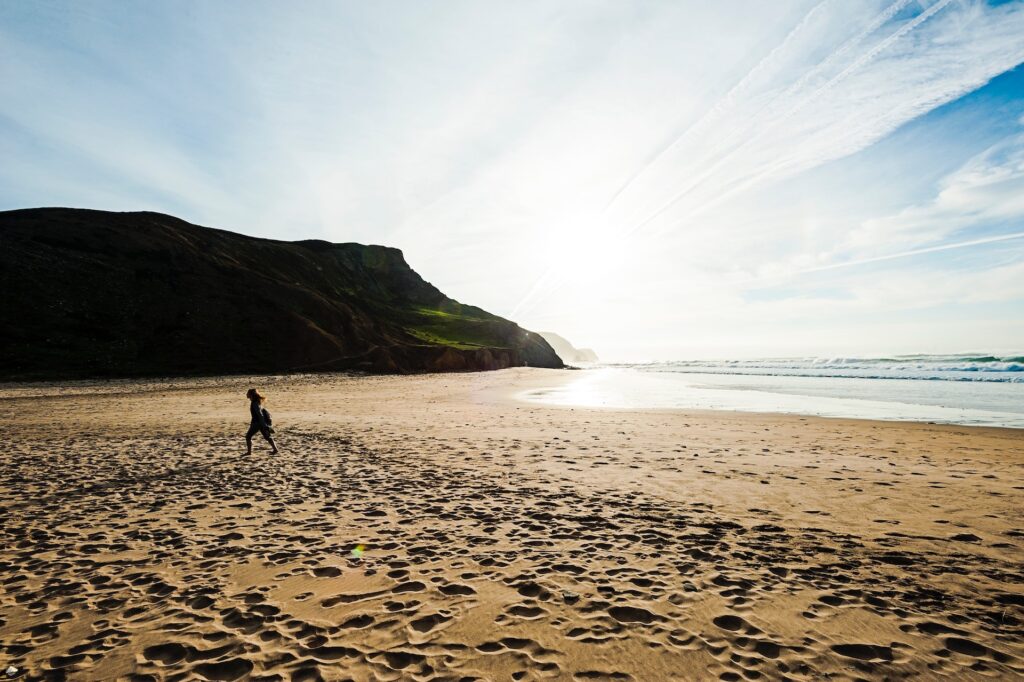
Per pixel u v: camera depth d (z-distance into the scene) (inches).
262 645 170.2
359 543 269.6
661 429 728.3
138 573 231.1
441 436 670.5
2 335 1990.7
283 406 1141.7
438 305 5895.7
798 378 2062.0
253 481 415.5
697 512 321.7
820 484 396.2
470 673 153.8
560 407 1102.4
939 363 2423.7
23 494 374.3
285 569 235.5
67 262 2522.1
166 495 371.6
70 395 1400.1
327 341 2768.2
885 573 227.3
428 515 319.3
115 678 151.4
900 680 149.9
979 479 412.5
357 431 726.5
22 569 235.3
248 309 2802.7
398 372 2738.7
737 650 165.6
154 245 2896.2
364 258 5639.8
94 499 360.8
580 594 207.6
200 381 1918.1
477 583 219.3
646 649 166.6
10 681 148.9
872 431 695.1
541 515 317.4
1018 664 158.2
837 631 177.9
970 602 199.9
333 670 155.3
